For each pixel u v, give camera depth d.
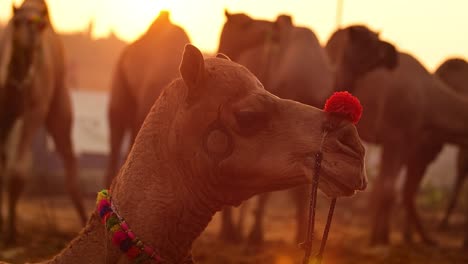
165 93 3.72
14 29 9.38
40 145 20.73
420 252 11.13
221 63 3.66
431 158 12.72
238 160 3.53
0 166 10.15
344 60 10.84
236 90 3.58
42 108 10.13
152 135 3.68
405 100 11.88
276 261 9.32
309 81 10.64
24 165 9.80
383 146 11.88
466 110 12.48
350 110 3.42
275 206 18.66
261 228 10.72
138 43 10.66
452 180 23.19
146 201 3.59
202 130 3.57
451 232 15.24
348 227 14.81
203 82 3.59
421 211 18.36
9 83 9.47
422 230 12.64
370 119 11.77
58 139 11.48
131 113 11.34
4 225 11.54
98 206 3.67
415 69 12.25
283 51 10.96
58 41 11.16
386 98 11.78
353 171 3.33
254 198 18.58
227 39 11.16
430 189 20.73
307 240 3.37
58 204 17.33
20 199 18.03
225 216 11.53
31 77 9.45
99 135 24.16
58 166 21.20
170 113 3.67
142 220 3.56
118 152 11.53
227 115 3.55
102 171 20.92
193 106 3.59
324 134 3.42
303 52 10.82
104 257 3.64
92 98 25.67
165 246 3.59
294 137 3.47
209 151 3.55
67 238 10.34
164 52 10.09
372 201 11.71
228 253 10.02
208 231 13.16
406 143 11.94
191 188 3.61
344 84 10.80
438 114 12.37
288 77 10.66
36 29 9.38
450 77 13.45
